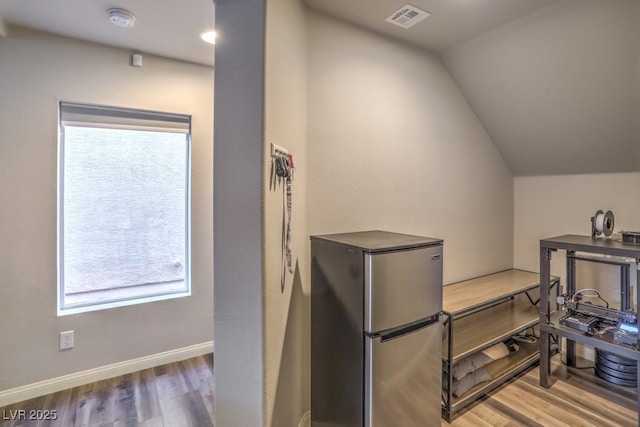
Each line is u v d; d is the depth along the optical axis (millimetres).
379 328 1534
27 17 2029
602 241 2357
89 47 2359
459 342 2309
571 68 2271
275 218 1557
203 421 2043
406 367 1645
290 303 1795
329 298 1762
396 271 1580
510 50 2402
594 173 2855
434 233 2758
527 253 3365
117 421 2033
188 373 2594
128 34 2256
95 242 2537
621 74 2133
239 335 1538
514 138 3045
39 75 2209
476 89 2824
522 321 2693
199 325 2881
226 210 1555
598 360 2572
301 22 1910
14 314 2188
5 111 2119
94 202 2523
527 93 2602
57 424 2000
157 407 2174
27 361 2230
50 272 2291
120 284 2641
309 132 2025
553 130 2744
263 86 1439
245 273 1505
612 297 2748
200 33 2244
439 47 2582
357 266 1564
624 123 2363
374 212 2363
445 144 2812
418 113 2604
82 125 2410
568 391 2375
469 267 3049
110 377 2514
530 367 2703
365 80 2279
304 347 2029
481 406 2211
